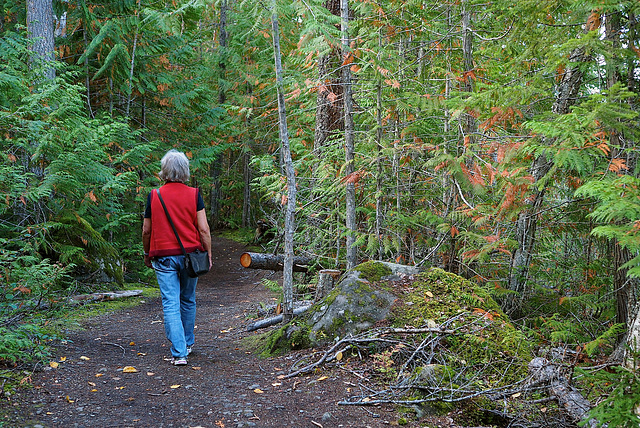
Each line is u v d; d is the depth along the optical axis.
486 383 3.28
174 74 12.49
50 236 7.52
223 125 13.09
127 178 8.28
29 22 8.30
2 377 3.21
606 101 3.18
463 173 4.57
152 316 6.46
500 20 5.24
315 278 6.46
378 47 5.32
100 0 10.42
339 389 3.22
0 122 5.94
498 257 5.79
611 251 5.25
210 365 3.93
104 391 3.21
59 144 6.79
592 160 3.51
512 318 5.30
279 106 4.48
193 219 4.03
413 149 5.30
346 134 5.58
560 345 3.92
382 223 5.81
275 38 4.41
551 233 6.09
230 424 2.71
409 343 3.66
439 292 4.32
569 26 4.40
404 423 2.75
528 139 4.16
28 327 3.77
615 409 2.07
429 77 6.87
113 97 11.45
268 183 6.71
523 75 5.00
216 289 9.76
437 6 6.35
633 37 3.90
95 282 8.11
